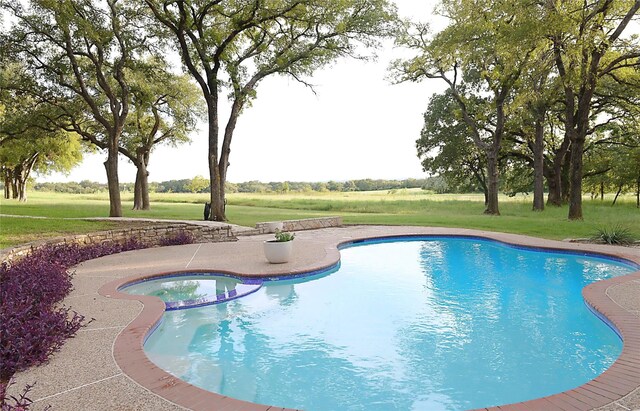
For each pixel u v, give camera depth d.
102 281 8.08
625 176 30.78
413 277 9.28
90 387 3.72
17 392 3.62
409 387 4.22
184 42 19.56
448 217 22.73
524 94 20.02
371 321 6.30
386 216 24.33
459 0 23.47
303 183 81.25
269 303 7.29
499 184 40.78
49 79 20.48
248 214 27.27
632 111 25.50
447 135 34.25
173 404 3.42
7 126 22.73
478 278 9.14
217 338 5.64
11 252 8.23
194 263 9.95
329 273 9.70
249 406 3.40
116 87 23.73
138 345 4.72
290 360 4.91
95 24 19.66
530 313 6.61
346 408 3.83
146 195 31.56
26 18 18.52
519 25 17.36
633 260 9.65
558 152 30.91
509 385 4.25
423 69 26.86
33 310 5.21
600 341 5.41
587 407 3.32
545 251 11.98
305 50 20.83
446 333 5.75
